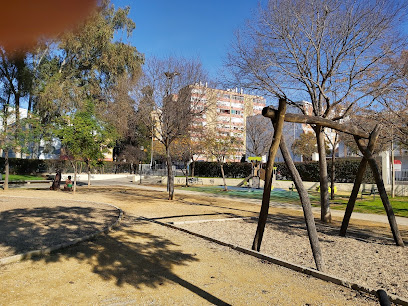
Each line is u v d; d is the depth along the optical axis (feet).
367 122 40.45
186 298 13.38
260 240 21.88
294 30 36.55
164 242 23.56
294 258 21.16
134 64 103.09
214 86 55.31
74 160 63.52
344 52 35.78
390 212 26.53
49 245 20.81
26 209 37.52
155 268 17.24
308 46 36.78
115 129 72.74
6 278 14.83
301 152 135.44
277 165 123.54
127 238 24.29
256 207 50.60
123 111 56.34
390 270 19.19
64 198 52.26
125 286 14.44
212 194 74.38
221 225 32.09
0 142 61.21
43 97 89.45
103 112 79.41
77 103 95.09
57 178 71.05
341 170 98.84
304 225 34.50
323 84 37.76
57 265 17.08
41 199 49.62
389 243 26.86
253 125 123.65
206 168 143.02
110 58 100.42
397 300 13.93
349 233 30.73
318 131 37.55
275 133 20.42
